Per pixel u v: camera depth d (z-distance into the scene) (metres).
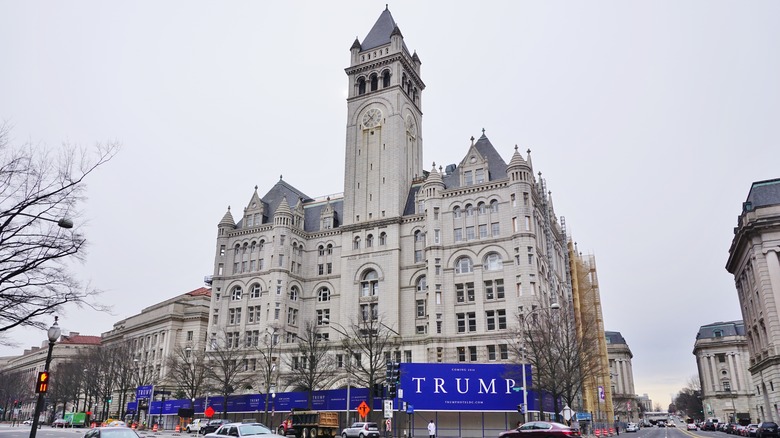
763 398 77.56
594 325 108.75
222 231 103.06
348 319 87.75
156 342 123.00
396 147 94.69
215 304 99.12
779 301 67.75
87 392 124.62
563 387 62.84
